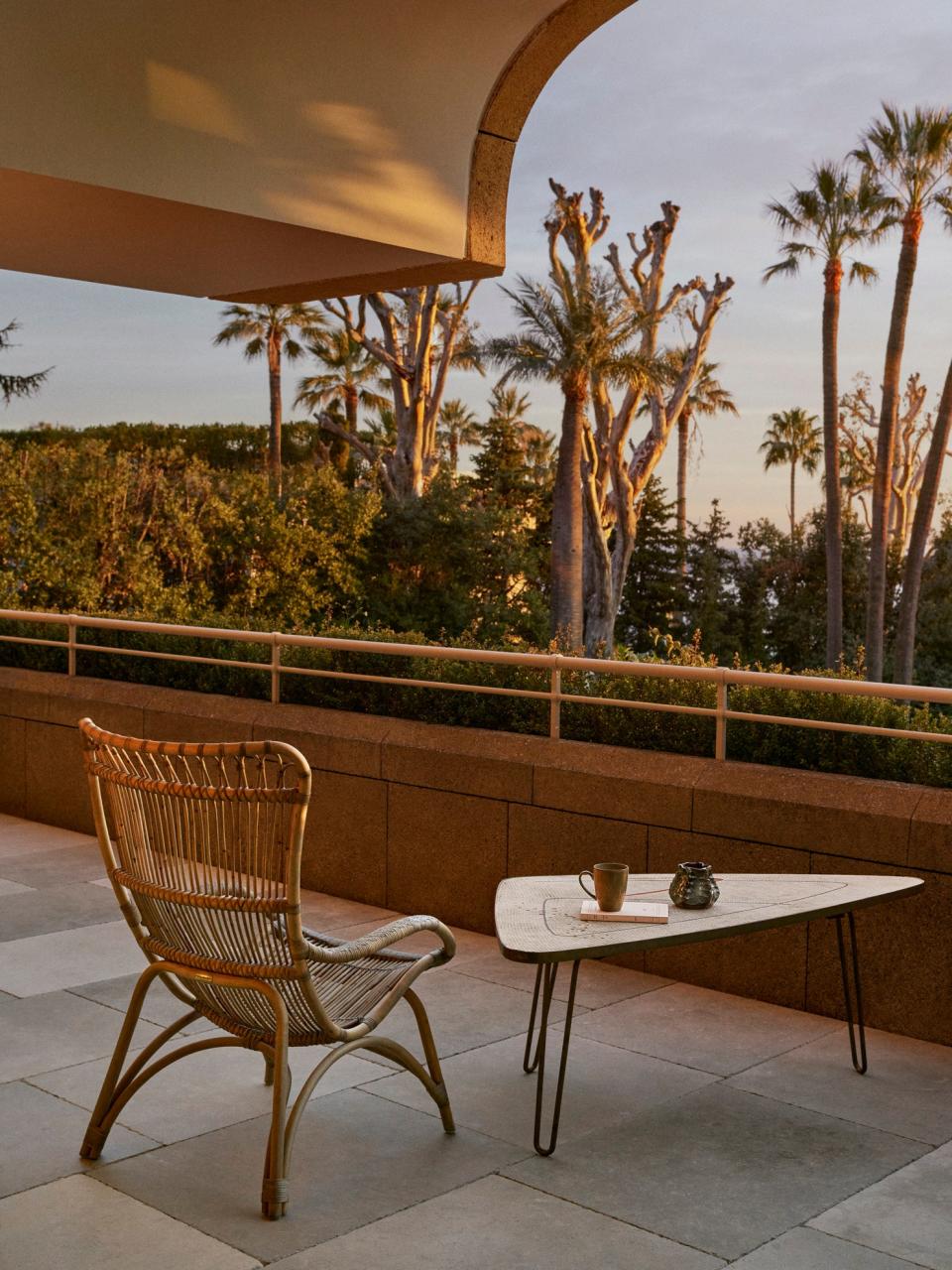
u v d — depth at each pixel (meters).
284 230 5.56
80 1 4.78
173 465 28.45
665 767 5.21
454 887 5.88
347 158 5.57
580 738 5.80
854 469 47.84
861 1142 3.66
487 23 5.70
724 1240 3.09
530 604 35.41
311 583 30.97
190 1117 3.77
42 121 4.73
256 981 3.24
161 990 4.93
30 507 23.38
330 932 5.76
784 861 4.82
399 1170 3.45
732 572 48.16
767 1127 3.76
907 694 4.47
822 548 46.38
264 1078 4.05
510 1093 3.99
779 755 5.18
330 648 6.46
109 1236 3.08
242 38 5.20
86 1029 4.51
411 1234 3.11
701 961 5.07
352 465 43.59
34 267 6.41
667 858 5.14
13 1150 3.54
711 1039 4.49
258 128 5.29
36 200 5.12
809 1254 3.03
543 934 3.54
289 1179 3.39
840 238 31.58
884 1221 3.20
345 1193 3.32
